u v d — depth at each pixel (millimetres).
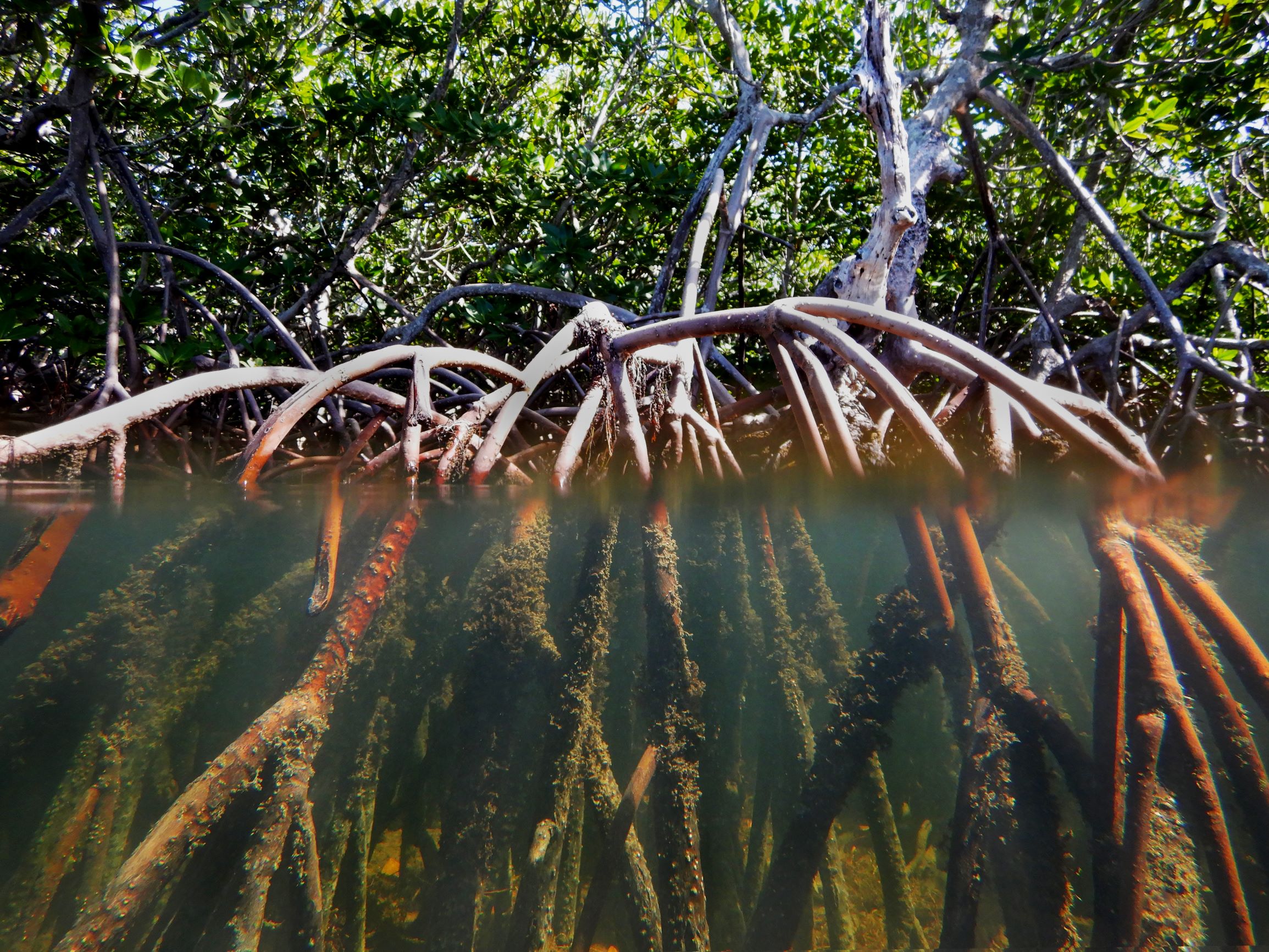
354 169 6738
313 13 6738
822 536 2518
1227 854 1403
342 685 1757
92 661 1916
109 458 2695
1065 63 5055
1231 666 1722
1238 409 5441
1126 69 5703
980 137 7238
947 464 2445
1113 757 1555
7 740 1697
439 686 1968
